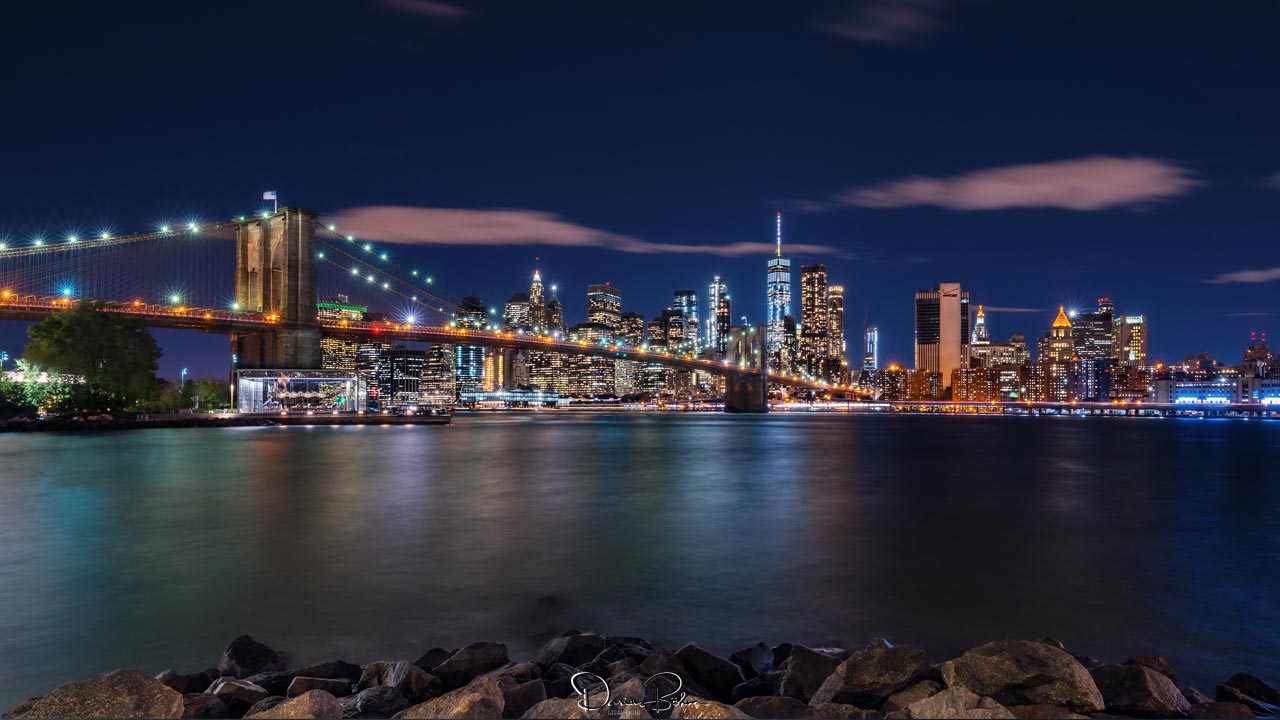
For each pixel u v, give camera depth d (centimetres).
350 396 14738
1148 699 959
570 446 8831
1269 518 3397
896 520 3238
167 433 10175
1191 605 1862
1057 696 916
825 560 2370
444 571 2189
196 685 1172
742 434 13000
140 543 2595
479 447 8425
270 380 13825
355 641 1552
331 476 4959
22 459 6122
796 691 1087
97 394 10506
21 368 10619
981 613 1786
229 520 3098
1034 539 2786
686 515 3344
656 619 1730
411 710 890
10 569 2173
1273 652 1514
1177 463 7081
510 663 1223
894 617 1753
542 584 2039
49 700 860
